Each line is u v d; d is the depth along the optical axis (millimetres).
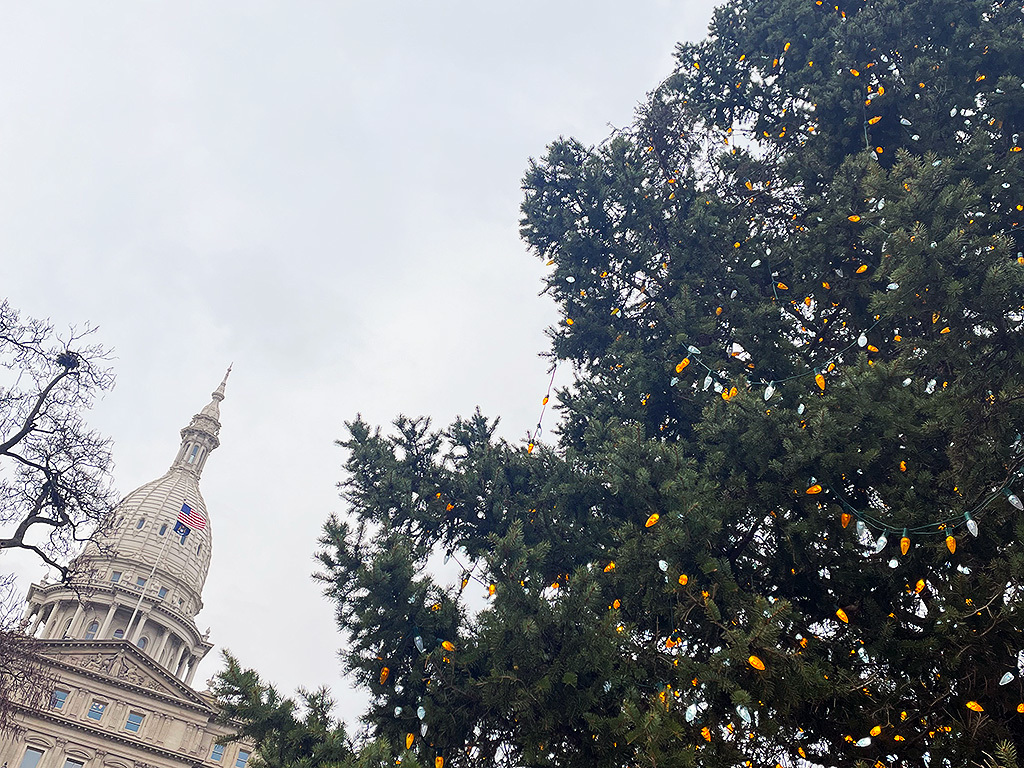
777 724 6457
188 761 56438
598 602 7113
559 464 9445
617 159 11781
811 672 6277
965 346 7160
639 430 8430
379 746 6492
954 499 6727
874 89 9727
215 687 7703
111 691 57188
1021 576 5891
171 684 60438
